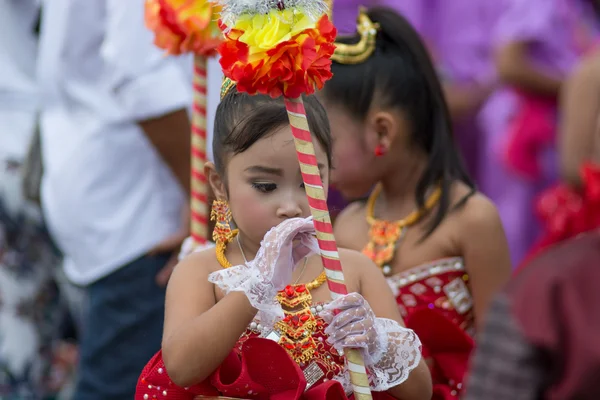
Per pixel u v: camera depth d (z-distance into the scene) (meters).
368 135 6.40
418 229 6.38
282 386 4.72
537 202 11.70
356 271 5.14
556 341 3.54
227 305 4.61
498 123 12.21
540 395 3.61
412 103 6.41
